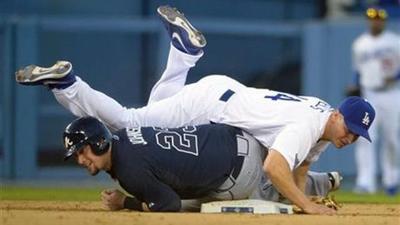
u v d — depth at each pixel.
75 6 50.66
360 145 41.16
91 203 25.03
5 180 46.28
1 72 46.31
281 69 46.84
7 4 50.12
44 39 46.44
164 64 46.25
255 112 21.39
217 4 51.38
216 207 21.14
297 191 20.69
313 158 22.11
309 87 46.25
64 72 22.23
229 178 21.20
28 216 20.33
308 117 21.05
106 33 46.62
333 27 46.03
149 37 46.56
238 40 46.88
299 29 46.62
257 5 51.62
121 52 46.66
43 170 46.44
